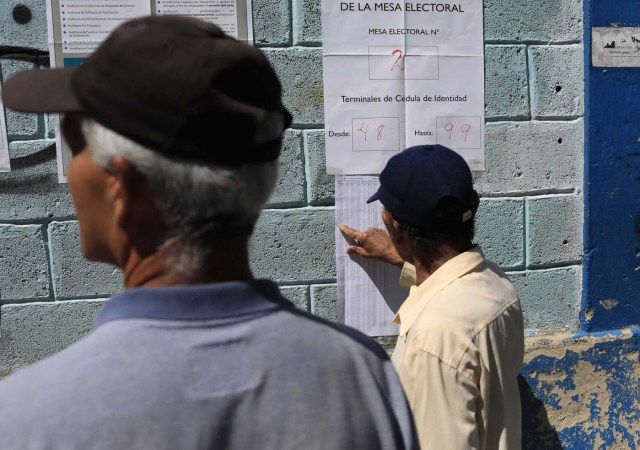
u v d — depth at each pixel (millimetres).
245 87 832
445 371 1602
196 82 784
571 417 2705
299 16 2432
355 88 2482
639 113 2680
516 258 2670
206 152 798
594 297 2721
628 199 2709
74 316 2412
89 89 808
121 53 799
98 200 863
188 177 800
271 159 896
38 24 2277
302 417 820
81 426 709
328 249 2527
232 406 783
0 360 2373
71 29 2293
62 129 892
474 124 2574
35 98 850
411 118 2525
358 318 2559
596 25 2611
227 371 797
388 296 2570
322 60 2457
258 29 2406
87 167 851
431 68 2521
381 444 888
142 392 741
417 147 1865
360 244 2514
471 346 1613
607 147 2670
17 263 2357
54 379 739
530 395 2668
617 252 2725
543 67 2623
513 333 1761
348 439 847
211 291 832
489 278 1797
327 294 2545
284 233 2502
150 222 841
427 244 1801
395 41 2488
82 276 2404
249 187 852
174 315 806
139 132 786
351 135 2498
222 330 823
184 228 831
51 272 2385
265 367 823
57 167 2350
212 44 815
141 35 807
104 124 797
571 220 2699
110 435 713
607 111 2652
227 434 775
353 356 916
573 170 2686
